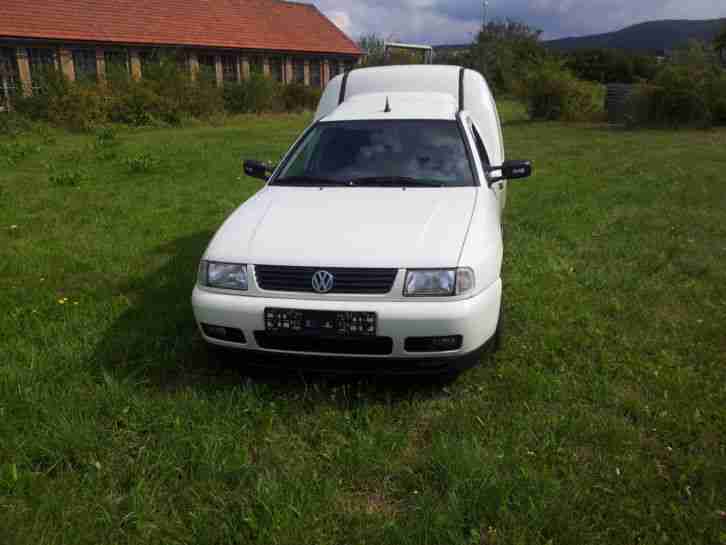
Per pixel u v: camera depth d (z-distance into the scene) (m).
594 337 4.21
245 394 3.39
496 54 44.19
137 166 11.40
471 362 3.37
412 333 3.18
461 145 4.50
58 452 2.91
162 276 5.52
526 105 27.31
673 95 21.12
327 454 2.95
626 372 3.70
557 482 2.69
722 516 2.50
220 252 3.48
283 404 3.39
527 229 7.12
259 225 3.66
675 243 6.44
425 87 6.14
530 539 2.40
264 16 34.12
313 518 2.51
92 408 3.28
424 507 2.55
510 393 3.49
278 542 2.39
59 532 2.46
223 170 11.56
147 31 27.59
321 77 35.91
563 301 4.87
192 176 10.95
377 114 4.87
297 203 3.93
